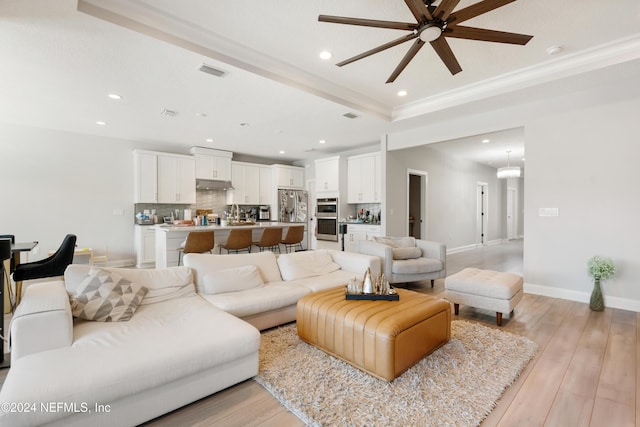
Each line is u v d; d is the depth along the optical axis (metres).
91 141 5.74
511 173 7.64
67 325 1.70
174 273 2.69
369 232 6.34
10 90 3.56
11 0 2.02
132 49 2.66
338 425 1.54
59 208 5.43
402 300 2.42
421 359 2.19
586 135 3.62
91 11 2.20
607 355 2.33
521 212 12.05
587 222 3.64
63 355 1.56
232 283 2.81
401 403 1.71
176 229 4.41
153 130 5.41
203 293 2.77
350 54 3.08
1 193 4.96
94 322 2.02
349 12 2.44
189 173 6.75
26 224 5.15
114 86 3.45
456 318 3.15
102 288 2.15
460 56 3.13
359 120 4.77
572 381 1.98
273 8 2.38
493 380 1.95
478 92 3.89
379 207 6.92
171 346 1.68
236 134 5.72
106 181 5.91
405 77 3.62
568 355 2.33
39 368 1.43
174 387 1.63
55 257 3.23
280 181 8.20
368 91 4.05
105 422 1.42
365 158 6.59
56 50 2.67
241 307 2.48
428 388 1.86
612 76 3.24
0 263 2.23
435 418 1.60
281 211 8.02
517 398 1.81
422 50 2.98
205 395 1.75
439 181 7.56
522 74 3.50
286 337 2.58
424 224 7.04
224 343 1.79
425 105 4.41
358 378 1.96
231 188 7.34
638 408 1.70
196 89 3.54
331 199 7.23
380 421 1.57
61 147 5.44
